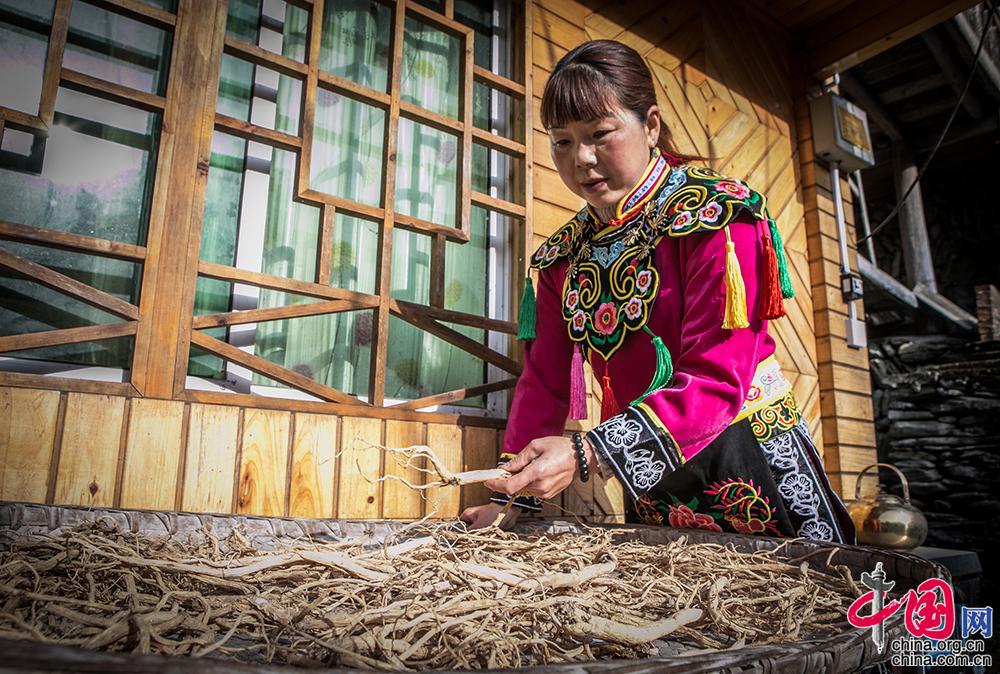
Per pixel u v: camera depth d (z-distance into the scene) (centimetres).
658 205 131
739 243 119
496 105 212
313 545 96
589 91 122
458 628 56
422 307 170
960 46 534
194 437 130
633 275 132
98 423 121
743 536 108
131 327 128
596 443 104
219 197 158
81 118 142
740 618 68
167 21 142
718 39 302
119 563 68
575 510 185
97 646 42
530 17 216
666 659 42
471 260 200
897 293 639
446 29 191
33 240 121
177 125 140
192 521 97
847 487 300
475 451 170
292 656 46
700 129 284
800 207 326
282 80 172
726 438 122
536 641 53
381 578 74
